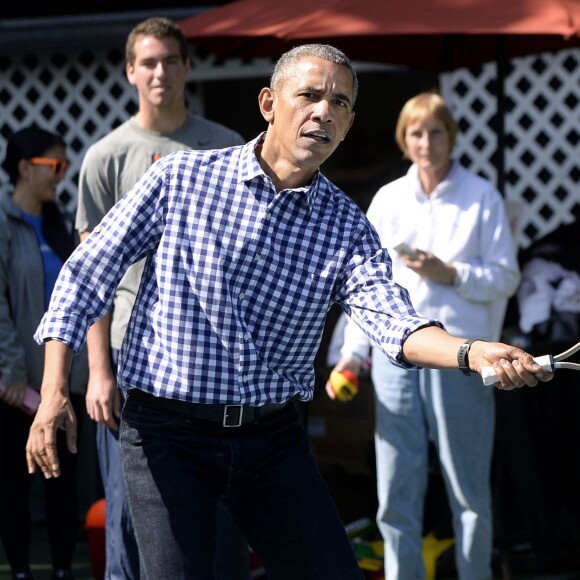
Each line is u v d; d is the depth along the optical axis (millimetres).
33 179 19656
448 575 20281
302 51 11289
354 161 29391
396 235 17891
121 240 11414
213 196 11414
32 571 21719
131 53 16109
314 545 11539
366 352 18203
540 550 20281
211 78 26953
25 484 19688
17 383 19016
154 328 11422
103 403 15609
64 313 11398
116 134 16234
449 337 10875
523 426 20047
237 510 11859
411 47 22812
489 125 26438
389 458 17594
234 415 11406
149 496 11297
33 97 28250
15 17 26969
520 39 22453
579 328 20750
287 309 11469
